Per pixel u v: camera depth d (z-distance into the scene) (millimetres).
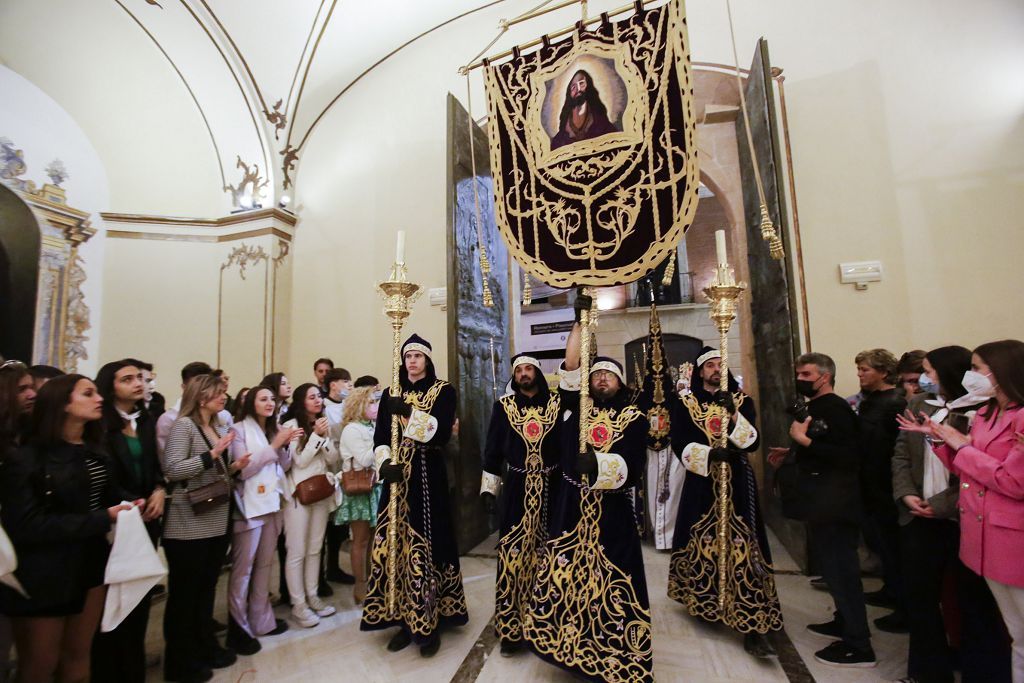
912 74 4551
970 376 2016
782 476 2811
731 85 5289
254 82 6332
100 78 6281
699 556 3031
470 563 4477
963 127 4387
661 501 4582
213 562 2699
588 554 2490
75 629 2145
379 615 2887
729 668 2619
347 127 6516
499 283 5809
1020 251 4148
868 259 4473
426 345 3203
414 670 2697
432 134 6098
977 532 1948
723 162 5508
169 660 2566
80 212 6254
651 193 2516
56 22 5801
